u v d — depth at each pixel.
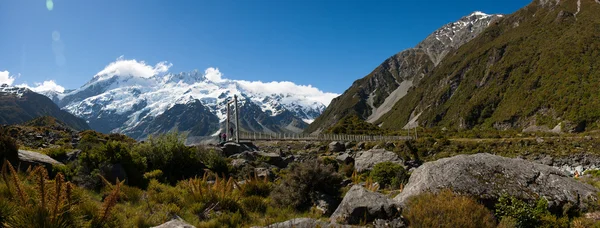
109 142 17.27
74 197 8.98
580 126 108.69
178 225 8.18
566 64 151.75
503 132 105.50
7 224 6.93
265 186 16.23
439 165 11.76
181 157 21.17
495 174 11.05
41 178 7.47
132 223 9.22
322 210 13.17
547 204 9.97
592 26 170.62
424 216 8.94
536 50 183.75
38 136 35.34
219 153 26.27
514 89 167.00
